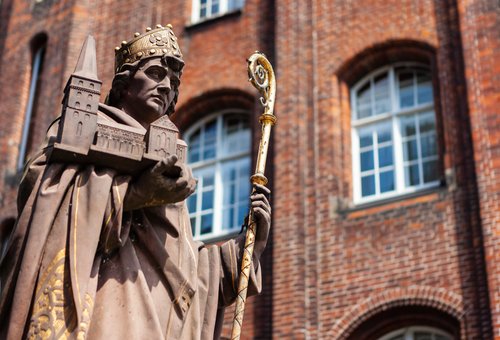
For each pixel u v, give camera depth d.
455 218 13.93
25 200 3.88
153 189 3.81
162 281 3.90
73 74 3.90
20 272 3.65
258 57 4.98
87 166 3.82
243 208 16.72
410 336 13.71
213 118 17.88
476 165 13.96
